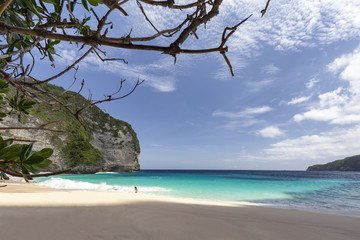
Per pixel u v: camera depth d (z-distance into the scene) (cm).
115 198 759
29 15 128
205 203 1022
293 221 603
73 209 420
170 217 414
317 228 500
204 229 339
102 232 262
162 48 82
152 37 91
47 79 120
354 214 1100
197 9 91
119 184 2784
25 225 262
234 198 1783
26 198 546
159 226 324
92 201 598
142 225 319
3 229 240
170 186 2714
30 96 123
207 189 2441
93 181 3119
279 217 679
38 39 98
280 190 2538
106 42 85
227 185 3005
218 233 324
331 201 1731
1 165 71
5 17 122
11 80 115
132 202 683
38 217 312
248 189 2552
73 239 228
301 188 2856
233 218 503
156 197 1112
